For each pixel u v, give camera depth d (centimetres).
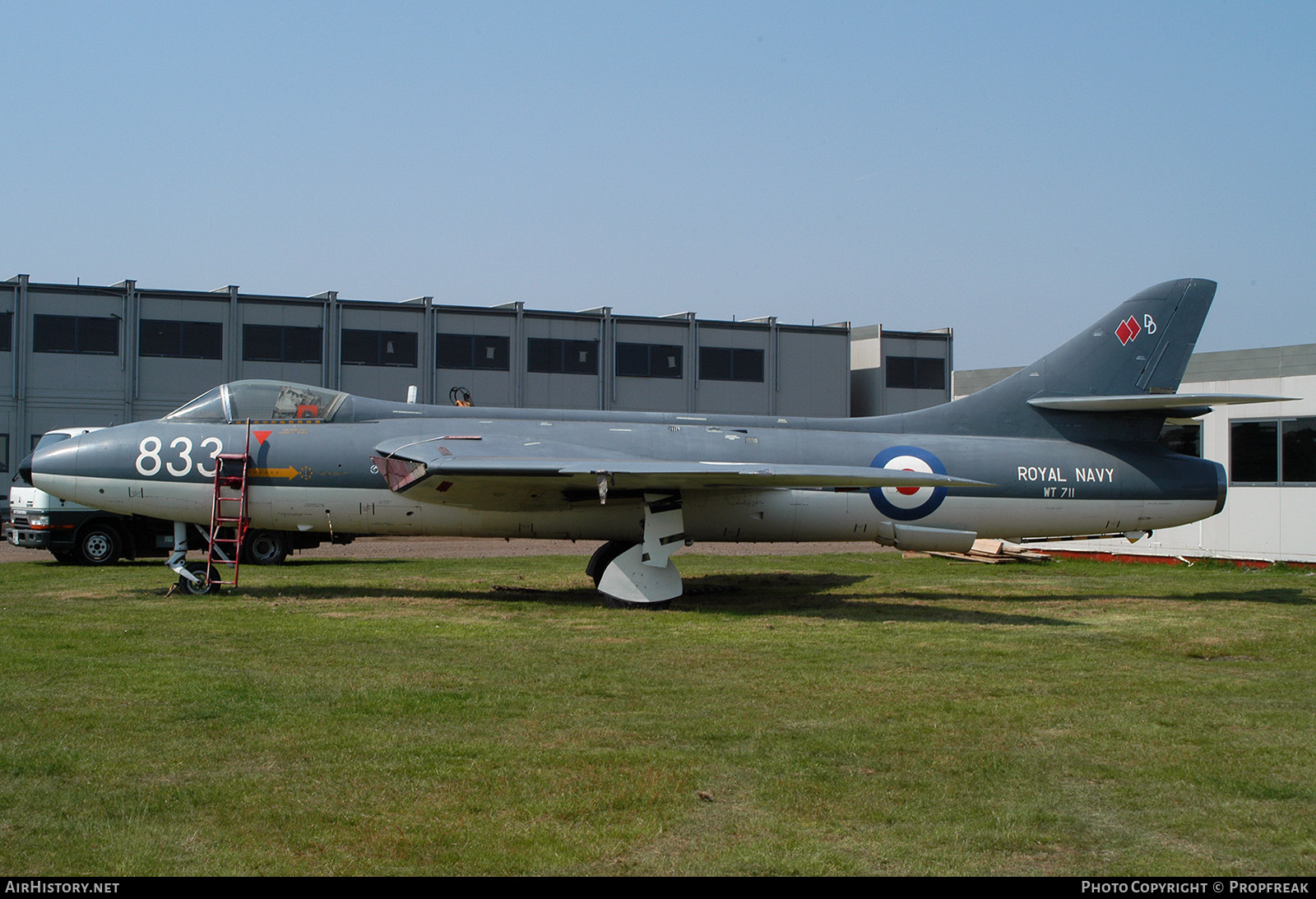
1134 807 637
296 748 725
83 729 764
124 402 3769
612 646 1176
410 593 1681
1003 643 1231
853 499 1673
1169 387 1770
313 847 552
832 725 816
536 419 1697
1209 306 1781
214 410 1633
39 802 611
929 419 1767
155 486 1593
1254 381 2409
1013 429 1773
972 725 827
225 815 596
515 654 1109
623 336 4372
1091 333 1778
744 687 955
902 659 1115
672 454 1644
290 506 1602
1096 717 858
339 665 1027
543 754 720
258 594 1630
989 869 538
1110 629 1362
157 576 1905
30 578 1853
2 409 3647
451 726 792
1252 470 2408
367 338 4028
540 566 2306
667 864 538
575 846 559
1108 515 1738
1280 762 734
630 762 707
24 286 3666
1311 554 2288
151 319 3797
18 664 1002
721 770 695
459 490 1527
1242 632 1345
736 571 2230
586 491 1567
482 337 4175
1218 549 2456
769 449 1673
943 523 1705
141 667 991
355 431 1619
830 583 1956
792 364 4628
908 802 638
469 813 605
